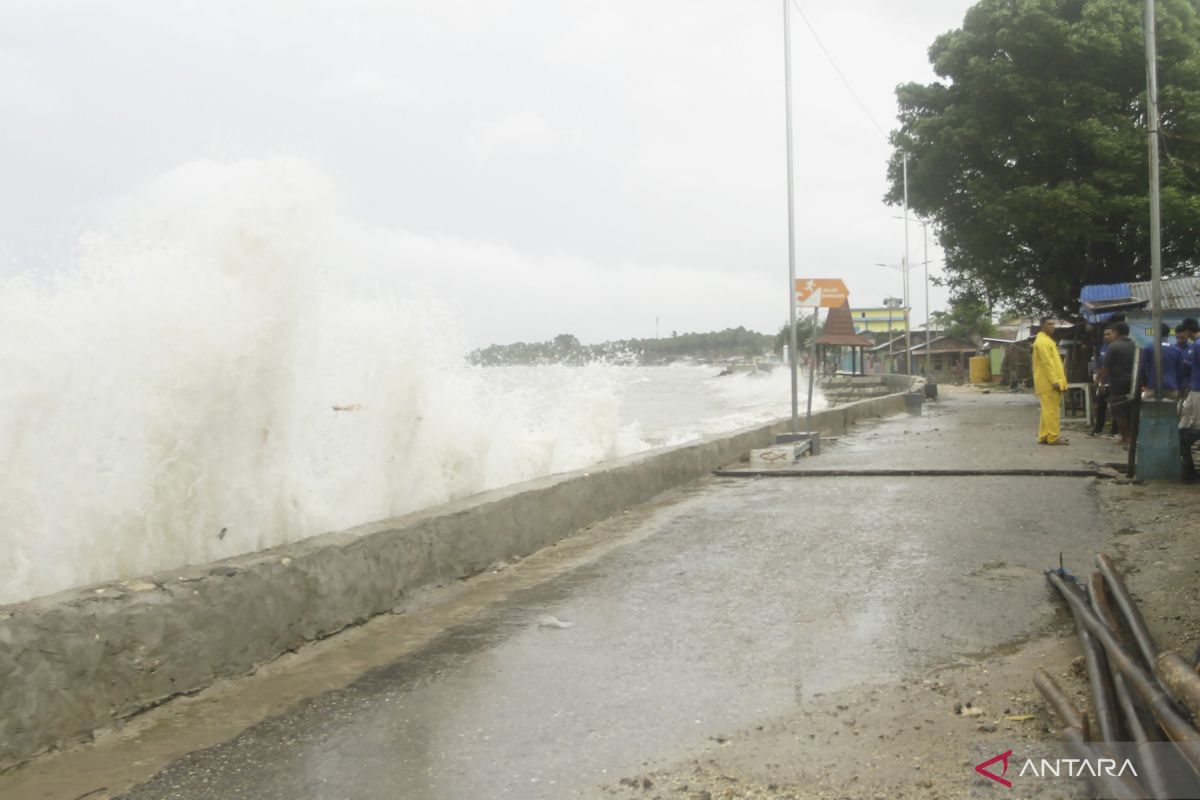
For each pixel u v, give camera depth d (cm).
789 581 653
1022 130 2914
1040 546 724
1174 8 2872
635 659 501
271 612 504
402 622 585
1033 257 3212
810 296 1489
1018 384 4328
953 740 377
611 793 348
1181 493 918
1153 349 1041
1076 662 442
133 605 430
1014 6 2964
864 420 2175
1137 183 2778
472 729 413
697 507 988
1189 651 443
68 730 399
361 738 407
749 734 396
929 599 591
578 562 751
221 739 409
